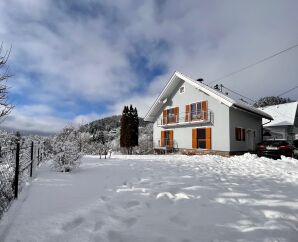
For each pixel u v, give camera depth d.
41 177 6.06
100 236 2.78
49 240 2.62
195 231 3.04
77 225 3.07
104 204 3.91
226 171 7.79
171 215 3.56
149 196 4.49
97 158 13.12
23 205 3.71
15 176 4.18
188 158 12.72
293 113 25.27
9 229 2.83
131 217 3.43
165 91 21.70
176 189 5.02
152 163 9.67
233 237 2.89
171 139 21.81
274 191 5.07
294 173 7.60
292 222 3.39
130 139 26.19
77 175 6.52
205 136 18.59
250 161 10.87
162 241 2.76
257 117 20.55
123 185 5.38
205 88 18.03
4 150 4.36
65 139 8.59
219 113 17.45
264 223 3.33
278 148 13.33
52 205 3.74
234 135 17.16
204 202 4.21
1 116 3.29
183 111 20.62
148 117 24.02
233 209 3.87
